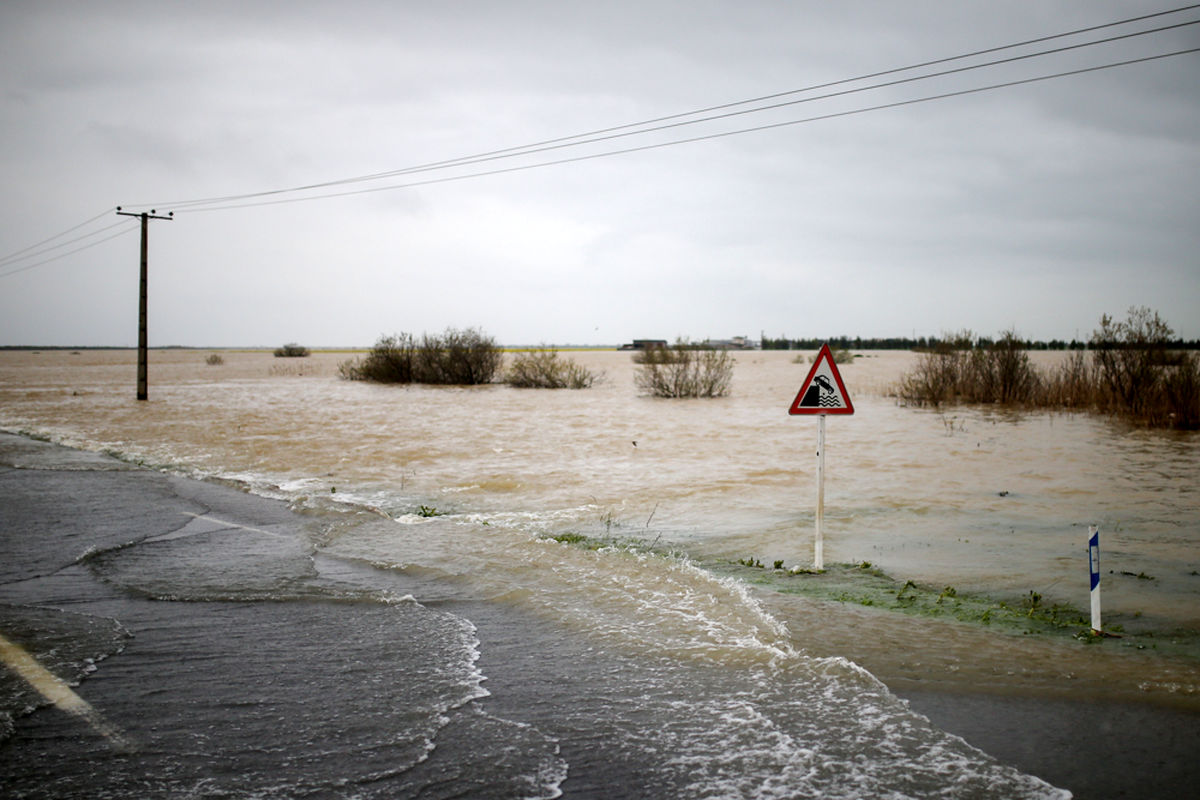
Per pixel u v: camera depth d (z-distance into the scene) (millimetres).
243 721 3959
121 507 9852
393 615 5789
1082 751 3744
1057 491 11727
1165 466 14117
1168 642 5309
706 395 35594
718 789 3342
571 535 8883
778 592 6602
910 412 25719
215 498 10578
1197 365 21578
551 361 44375
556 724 3973
